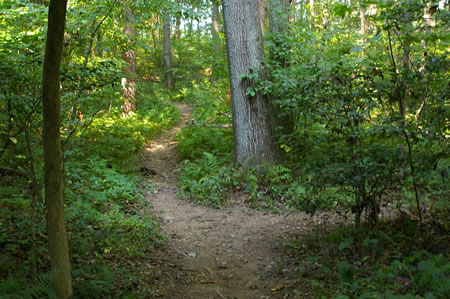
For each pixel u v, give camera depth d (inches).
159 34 1211.2
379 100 161.5
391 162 153.7
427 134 155.4
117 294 132.3
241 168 305.7
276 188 279.1
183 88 970.1
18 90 146.1
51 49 93.1
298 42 335.0
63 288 106.3
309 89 169.6
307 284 141.6
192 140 420.5
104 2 261.4
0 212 179.0
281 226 227.5
